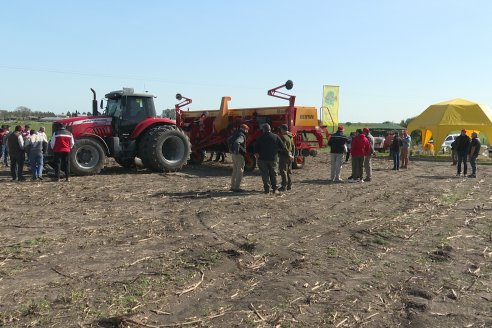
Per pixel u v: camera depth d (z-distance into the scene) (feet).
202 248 19.31
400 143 59.21
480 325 12.50
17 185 36.96
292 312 13.07
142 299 13.78
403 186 40.09
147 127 46.75
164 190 35.12
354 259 18.21
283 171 35.70
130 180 40.93
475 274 16.65
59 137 39.14
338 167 42.91
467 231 23.16
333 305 13.64
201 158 57.52
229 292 14.51
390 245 20.42
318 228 23.40
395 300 14.12
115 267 16.67
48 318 12.35
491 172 54.90
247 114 51.52
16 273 15.90
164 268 16.63
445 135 82.38
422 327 12.32
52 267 16.60
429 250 19.70
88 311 12.81
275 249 19.43
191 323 12.24
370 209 28.71
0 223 23.50
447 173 53.21
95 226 22.99
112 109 46.78
